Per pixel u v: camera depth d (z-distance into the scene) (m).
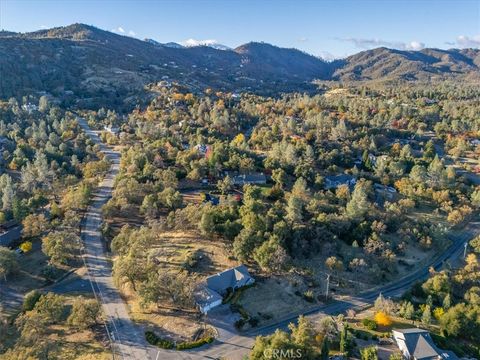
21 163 174.62
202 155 170.75
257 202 116.38
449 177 162.38
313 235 107.62
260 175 153.25
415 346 72.44
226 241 104.62
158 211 124.19
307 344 66.94
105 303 84.75
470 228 140.62
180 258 95.69
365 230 114.81
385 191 153.75
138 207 129.25
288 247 103.50
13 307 86.62
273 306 84.62
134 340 72.75
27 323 71.75
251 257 97.88
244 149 176.00
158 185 134.12
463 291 95.81
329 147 189.38
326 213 121.56
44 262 104.56
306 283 93.94
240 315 80.06
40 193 140.25
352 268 101.06
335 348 72.94
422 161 184.50
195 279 87.44
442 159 188.88
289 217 111.25
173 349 70.56
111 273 97.38
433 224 129.62
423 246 119.12
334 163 175.62
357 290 95.56
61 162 179.75
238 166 156.38
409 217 137.00
